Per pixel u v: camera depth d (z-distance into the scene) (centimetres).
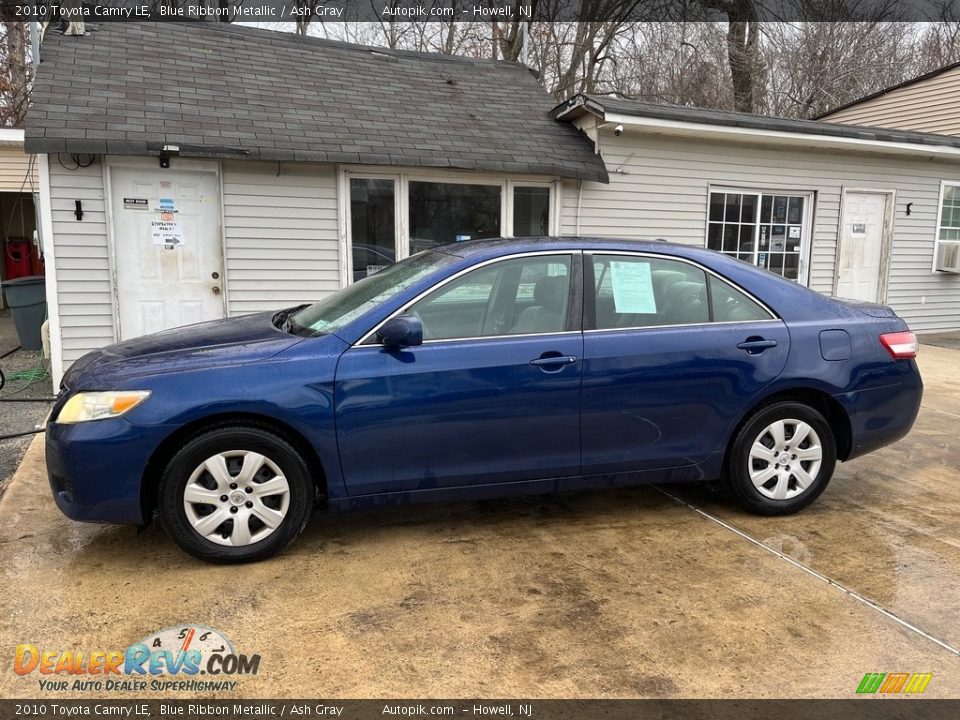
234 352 327
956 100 1242
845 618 289
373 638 271
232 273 738
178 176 706
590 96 851
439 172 804
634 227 907
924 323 1138
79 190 671
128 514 312
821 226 1027
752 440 381
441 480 342
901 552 351
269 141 689
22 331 897
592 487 368
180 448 315
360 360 327
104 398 308
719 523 385
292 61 849
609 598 303
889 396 399
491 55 1995
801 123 938
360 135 742
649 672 253
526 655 262
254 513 324
